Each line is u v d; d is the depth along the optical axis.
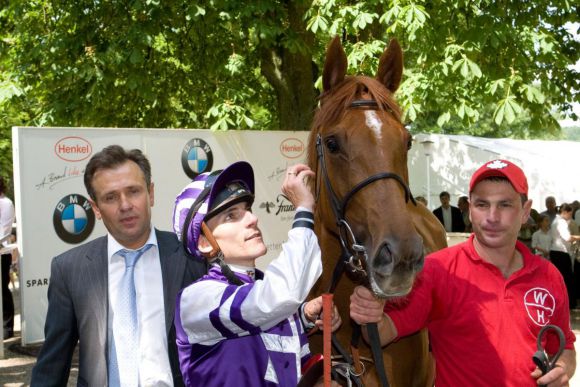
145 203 1.98
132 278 2.01
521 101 6.63
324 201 2.27
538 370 1.90
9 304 7.36
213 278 1.77
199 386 1.71
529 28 6.53
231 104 7.06
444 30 6.33
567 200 11.77
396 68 2.54
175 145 6.99
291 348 1.79
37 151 6.16
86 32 7.59
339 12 6.20
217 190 1.75
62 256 2.04
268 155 7.57
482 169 1.98
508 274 2.04
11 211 7.11
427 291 2.01
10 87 7.62
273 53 8.45
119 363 1.93
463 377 2.00
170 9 7.21
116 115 9.31
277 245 7.66
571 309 9.42
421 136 12.71
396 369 2.34
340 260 2.25
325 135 2.19
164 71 9.06
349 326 2.36
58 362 1.96
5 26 8.74
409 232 1.84
